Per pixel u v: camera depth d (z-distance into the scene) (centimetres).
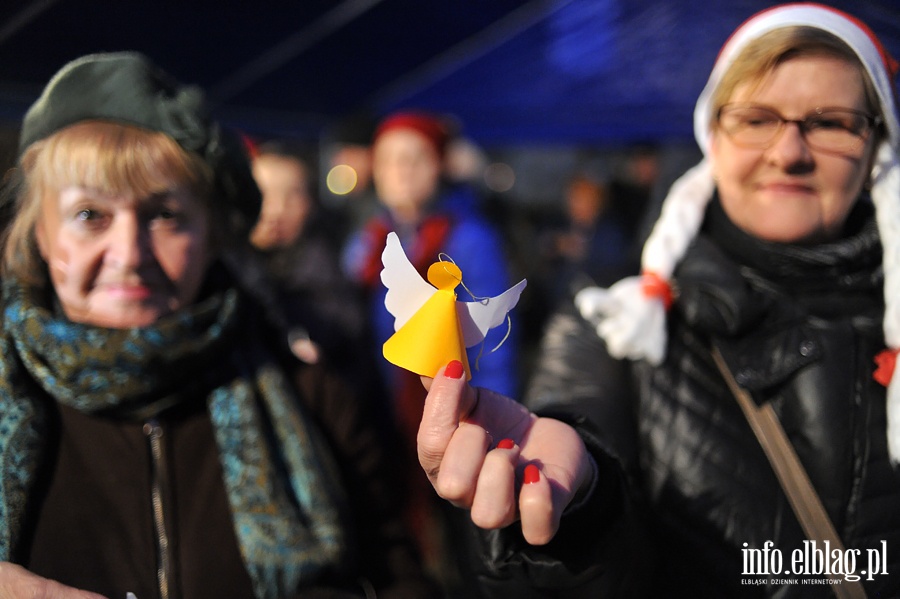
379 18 267
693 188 147
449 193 346
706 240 141
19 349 127
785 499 125
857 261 135
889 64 132
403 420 316
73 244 126
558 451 96
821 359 129
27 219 130
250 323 150
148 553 125
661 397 133
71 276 127
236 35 242
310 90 294
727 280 133
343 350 311
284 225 315
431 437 87
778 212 132
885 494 125
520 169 682
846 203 132
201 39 235
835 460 125
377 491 151
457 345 89
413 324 89
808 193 132
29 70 198
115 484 128
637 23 281
